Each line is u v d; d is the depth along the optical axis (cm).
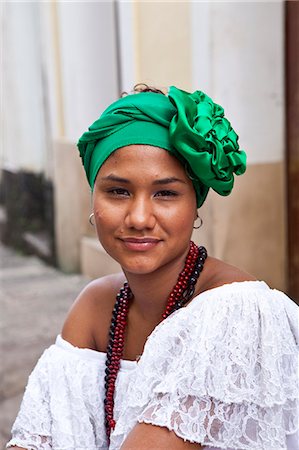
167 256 120
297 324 122
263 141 421
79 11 576
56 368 137
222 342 114
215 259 131
